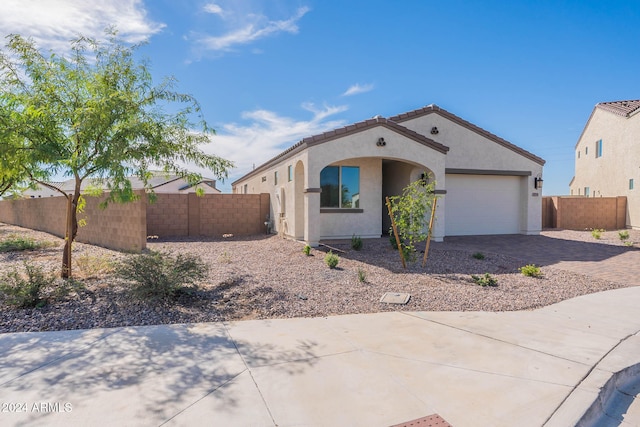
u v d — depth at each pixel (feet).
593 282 29.68
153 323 19.01
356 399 11.73
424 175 50.65
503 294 25.58
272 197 61.41
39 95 23.06
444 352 15.53
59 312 20.04
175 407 11.09
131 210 39.88
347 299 23.79
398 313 21.22
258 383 12.66
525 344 16.49
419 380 13.05
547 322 19.76
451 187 59.41
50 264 33.27
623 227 79.25
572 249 46.88
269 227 62.08
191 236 58.95
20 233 61.11
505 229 62.39
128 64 25.26
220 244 49.44
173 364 14.05
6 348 15.40
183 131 26.45
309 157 43.83
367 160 53.52
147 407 11.05
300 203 49.42
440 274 31.40
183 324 18.76
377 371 13.71
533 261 38.65
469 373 13.61
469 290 26.40
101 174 24.79
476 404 11.54
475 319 20.15
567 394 12.17
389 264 35.12
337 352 15.40
